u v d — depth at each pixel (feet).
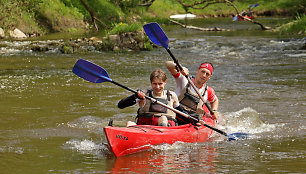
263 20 139.95
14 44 78.13
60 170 19.15
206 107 27.58
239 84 43.88
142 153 21.97
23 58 63.16
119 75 49.44
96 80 24.59
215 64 58.39
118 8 128.88
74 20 110.01
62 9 108.78
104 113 32.09
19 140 24.79
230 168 19.34
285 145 23.79
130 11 134.62
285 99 36.63
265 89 41.06
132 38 75.15
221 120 29.86
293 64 56.65
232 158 21.11
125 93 39.47
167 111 24.64
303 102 35.37
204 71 26.66
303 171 18.88
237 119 30.25
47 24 102.83
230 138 25.27
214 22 135.54
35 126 28.14
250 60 61.62
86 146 23.54
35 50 71.36
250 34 99.91
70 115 31.27
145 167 19.45
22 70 52.31
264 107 33.91
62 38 89.15
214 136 25.99
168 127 23.86
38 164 20.16
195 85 27.12
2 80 45.14
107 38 74.84
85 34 98.07
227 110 33.01
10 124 28.53
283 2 164.86
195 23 131.75
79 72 24.77
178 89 27.25
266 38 89.92
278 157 21.29
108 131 21.03
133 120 30.25
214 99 27.96
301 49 72.18
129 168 19.31
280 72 50.70
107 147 23.35
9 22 91.40
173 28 118.01
